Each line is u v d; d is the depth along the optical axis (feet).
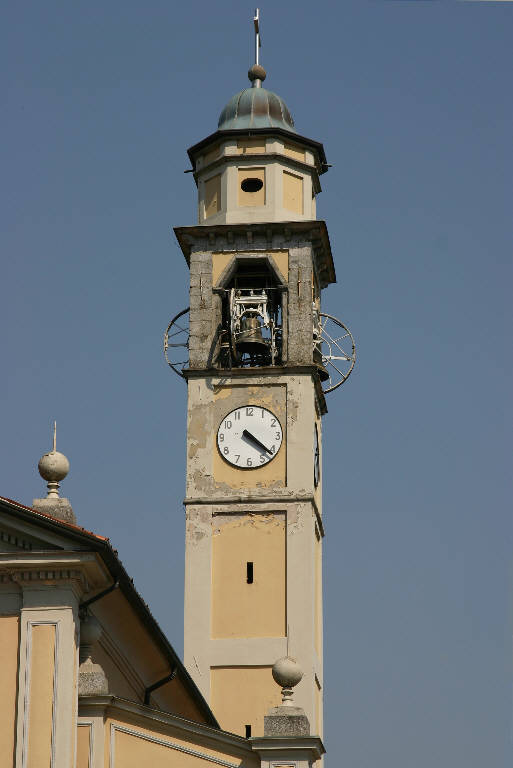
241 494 242.99
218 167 258.98
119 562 144.25
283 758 155.33
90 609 150.00
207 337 249.75
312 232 252.01
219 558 240.73
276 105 264.31
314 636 238.68
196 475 244.42
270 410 246.06
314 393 248.32
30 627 141.28
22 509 141.38
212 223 255.91
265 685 234.79
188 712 200.44
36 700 139.64
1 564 141.18
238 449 245.24
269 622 237.66
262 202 256.11
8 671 140.67
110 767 150.71
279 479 243.60
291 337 248.32
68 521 144.87
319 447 255.50
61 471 147.13
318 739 155.74
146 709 152.76
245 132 258.16
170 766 153.38
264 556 240.53
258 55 272.72
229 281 252.83
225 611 238.48
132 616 160.86
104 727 149.28
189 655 236.63
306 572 239.09
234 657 236.02
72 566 141.38
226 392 247.50
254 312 249.55
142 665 176.14
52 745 138.62
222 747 156.15
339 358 252.01
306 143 261.44
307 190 260.01
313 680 234.38
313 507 243.60
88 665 148.66
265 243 252.83
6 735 139.33
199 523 242.58
